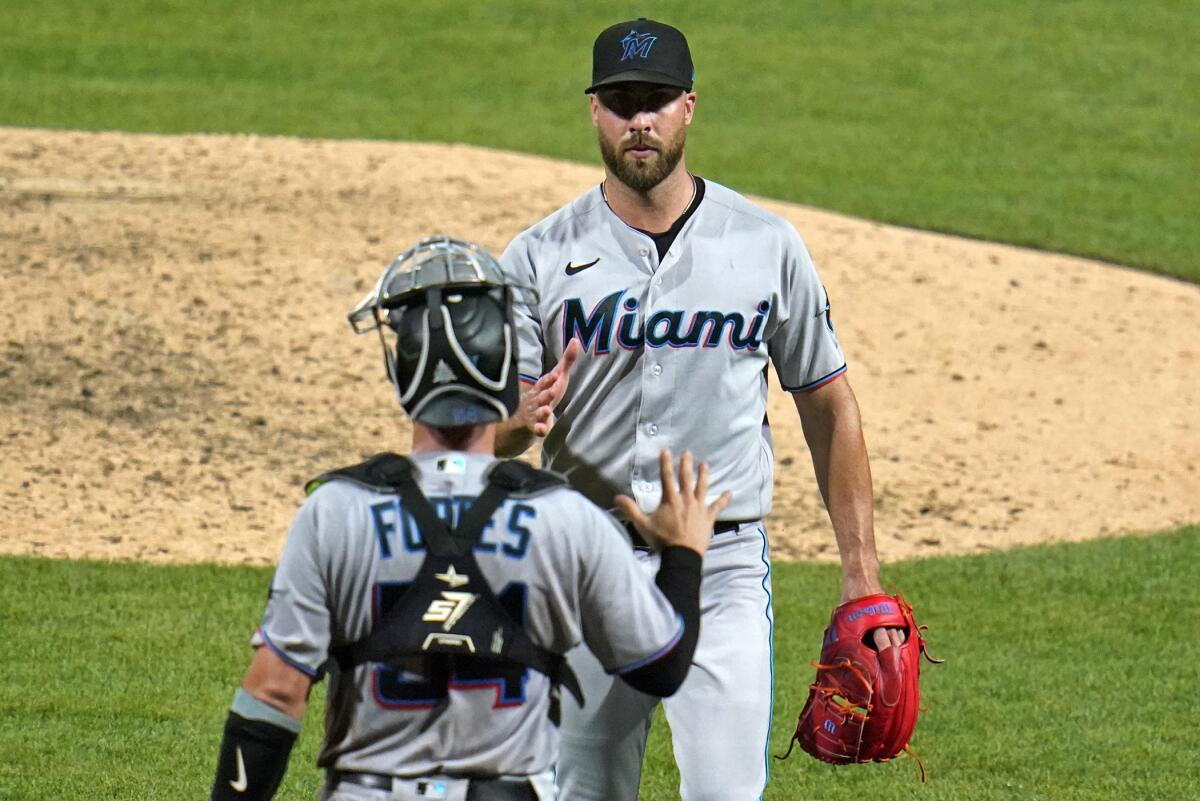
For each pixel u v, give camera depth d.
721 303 16.27
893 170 68.25
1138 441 42.66
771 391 45.31
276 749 11.12
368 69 81.44
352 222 53.03
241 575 30.75
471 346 11.38
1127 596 31.50
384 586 11.11
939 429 42.75
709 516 12.20
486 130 71.06
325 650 11.19
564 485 11.47
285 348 44.44
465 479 11.41
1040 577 32.59
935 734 24.56
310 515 11.19
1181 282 55.91
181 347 43.84
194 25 87.81
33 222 51.47
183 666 25.86
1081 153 72.31
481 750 11.18
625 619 11.39
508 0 94.81
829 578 32.44
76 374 41.59
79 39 83.94
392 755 11.20
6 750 22.22
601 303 16.27
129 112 70.25
